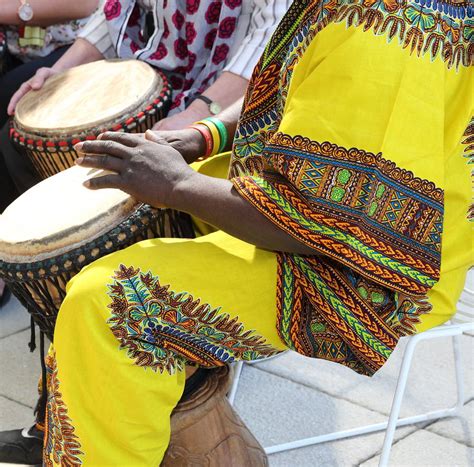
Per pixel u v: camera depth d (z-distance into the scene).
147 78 2.32
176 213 1.71
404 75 1.30
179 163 1.46
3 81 2.75
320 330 1.45
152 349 1.42
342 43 1.30
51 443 1.49
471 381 2.28
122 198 1.65
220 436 1.58
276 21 2.19
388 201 1.33
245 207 1.36
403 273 1.35
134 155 1.46
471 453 1.99
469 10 1.39
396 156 1.32
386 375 2.30
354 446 2.01
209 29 2.35
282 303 1.44
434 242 1.38
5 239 1.63
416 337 1.60
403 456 1.98
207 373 1.60
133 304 1.40
